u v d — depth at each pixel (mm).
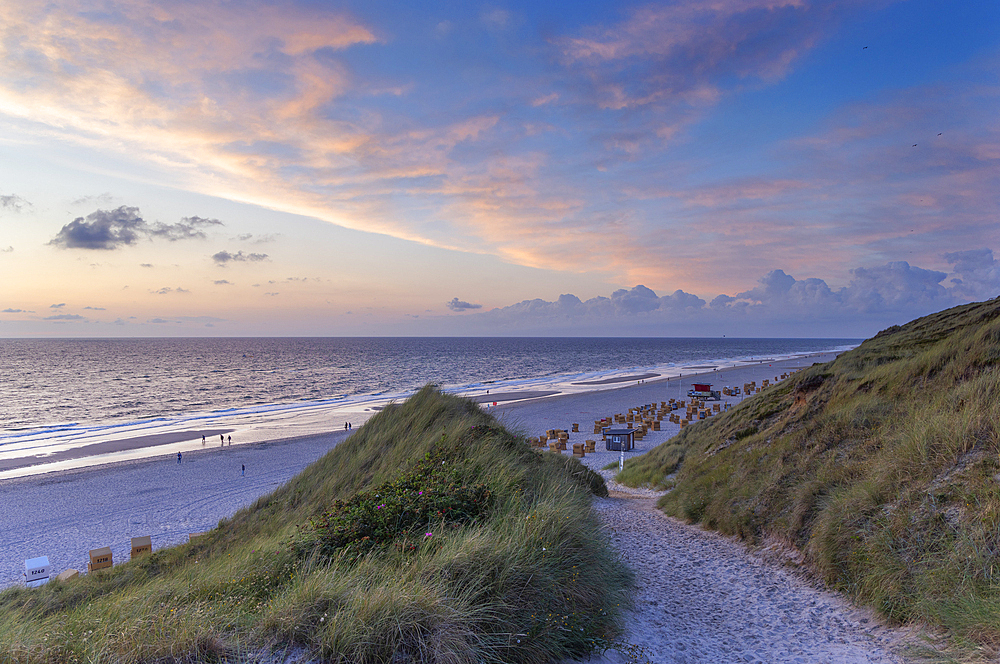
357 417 57031
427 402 12258
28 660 3072
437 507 5531
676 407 53438
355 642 3209
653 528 9953
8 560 19906
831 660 4375
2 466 36000
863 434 8883
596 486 14422
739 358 166500
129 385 100500
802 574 6566
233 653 3131
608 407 57406
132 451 40562
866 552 5918
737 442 14703
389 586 3779
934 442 6566
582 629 4137
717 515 9609
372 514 5438
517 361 163875
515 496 5863
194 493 28609
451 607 3539
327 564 4742
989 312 13477
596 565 5148
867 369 13578
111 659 2980
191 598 4371
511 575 4180
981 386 7168
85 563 19594
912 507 5934
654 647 4523
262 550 5828
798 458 9383
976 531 5043
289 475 32125
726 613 5578
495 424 10492
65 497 28109
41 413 66062
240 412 64062
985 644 4016
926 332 14977
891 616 4980
